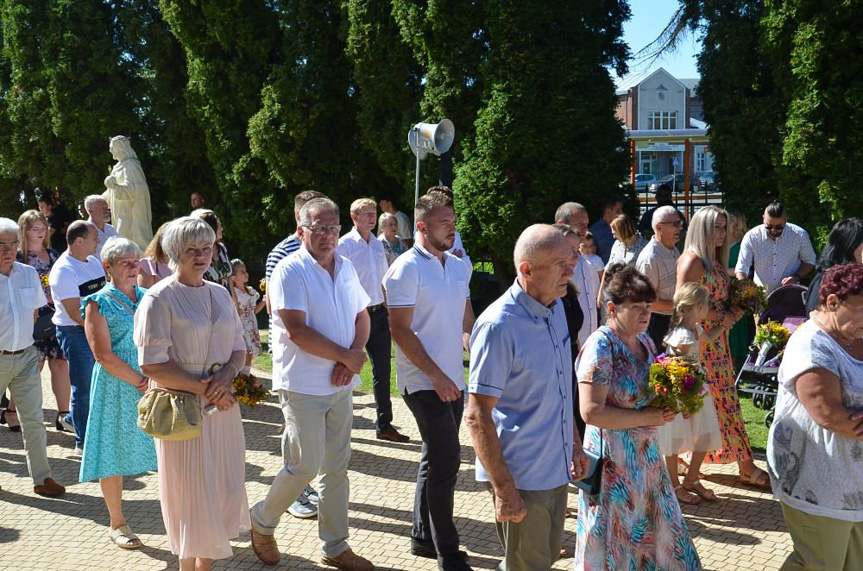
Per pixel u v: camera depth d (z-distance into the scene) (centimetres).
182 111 1666
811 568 352
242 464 439
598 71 1259
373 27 1337
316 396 439
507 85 1205
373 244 700
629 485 368
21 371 582
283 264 442
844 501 339
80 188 1723
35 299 589
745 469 566
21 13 1692
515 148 1209
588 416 357
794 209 1070
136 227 1370
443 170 939
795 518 352
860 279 330
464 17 1230
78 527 533
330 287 448
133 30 1650
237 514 436
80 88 1683
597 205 1251
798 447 348
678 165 3634
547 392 340
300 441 439
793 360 343
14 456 684
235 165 1537
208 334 415
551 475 341
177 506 415
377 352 691
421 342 445
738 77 1125
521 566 347
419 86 1361
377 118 1398
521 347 334
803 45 1007
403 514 540
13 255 578
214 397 408
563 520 357
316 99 1452
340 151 1505
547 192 1227
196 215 648
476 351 335
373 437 708
